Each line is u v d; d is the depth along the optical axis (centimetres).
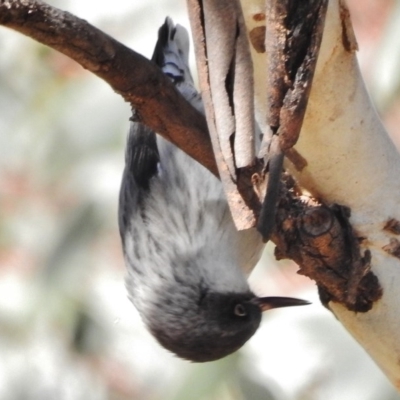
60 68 271
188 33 269
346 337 266
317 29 257
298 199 260
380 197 260
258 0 258
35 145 270
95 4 268
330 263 260
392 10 266
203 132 259
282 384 267
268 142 258
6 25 257
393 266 260
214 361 269
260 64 259
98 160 269
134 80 258
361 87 259
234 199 258
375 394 265
